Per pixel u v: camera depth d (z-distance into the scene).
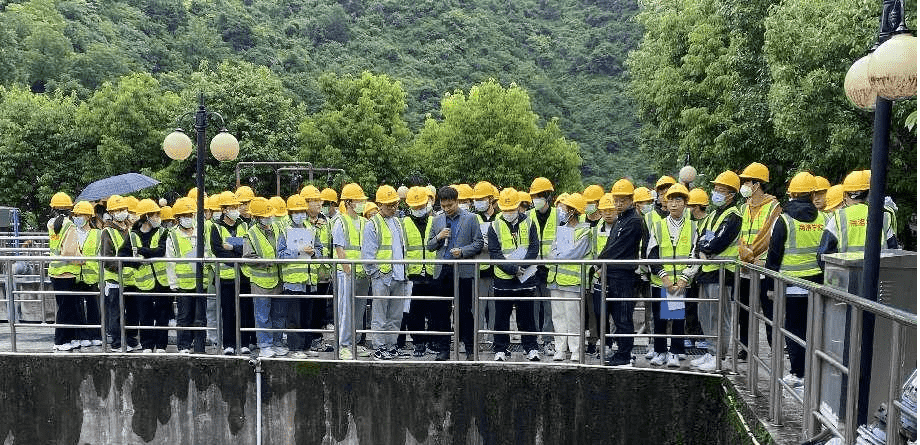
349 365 7.21
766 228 6.95
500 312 7.63
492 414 7.03
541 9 76.50
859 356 3.99
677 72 21.56
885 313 3.48
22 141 28.97
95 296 8.71
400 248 7.99
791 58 14.05
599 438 6.81
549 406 6.92
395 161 32.03
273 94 30.58
